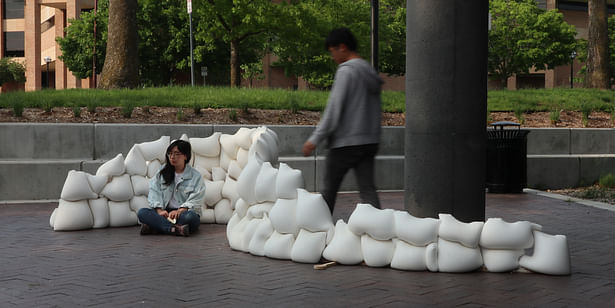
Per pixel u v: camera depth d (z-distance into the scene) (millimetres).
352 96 5840
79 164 11562
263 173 6613
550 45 52188
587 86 22859
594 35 22672
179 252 6691
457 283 5234
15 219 9188
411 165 6551
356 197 11516
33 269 5820
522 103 16969
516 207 10070
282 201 6281
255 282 5301
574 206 10195
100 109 13734
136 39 18188
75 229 8156
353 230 5934
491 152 12148
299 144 12711
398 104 15781
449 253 5621
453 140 6348
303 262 6086
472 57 6344
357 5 35938
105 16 44688
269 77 61812
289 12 28312
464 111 6344
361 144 5836
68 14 64625
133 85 18000
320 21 31250
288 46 31234
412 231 5699
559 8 67125
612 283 5207
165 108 14109
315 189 12344
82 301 4680
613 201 11180
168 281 5340
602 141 14234
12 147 11812
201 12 27766
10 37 75375
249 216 6773
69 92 15930
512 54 52781
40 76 73375
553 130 13945
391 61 47312
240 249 6719
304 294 4891
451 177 6359
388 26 40625
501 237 5570
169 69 44281
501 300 4688
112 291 4984
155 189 7941
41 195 11445
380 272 5680
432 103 6387
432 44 6375
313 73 40625
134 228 8398
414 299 4730
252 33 29094
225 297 4793
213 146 9023
